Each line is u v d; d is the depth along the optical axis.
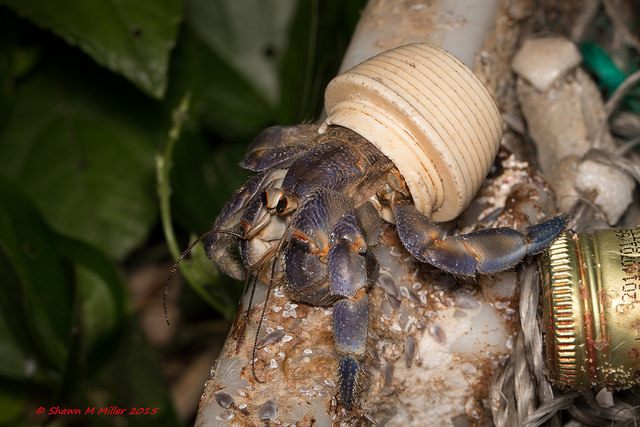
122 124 0.49
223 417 0.39
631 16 0.46
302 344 0.40
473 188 0.40
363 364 0.39
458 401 0.40
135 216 0.50
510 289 0.41
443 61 0.40
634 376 0.39
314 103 0.47
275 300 0.40
